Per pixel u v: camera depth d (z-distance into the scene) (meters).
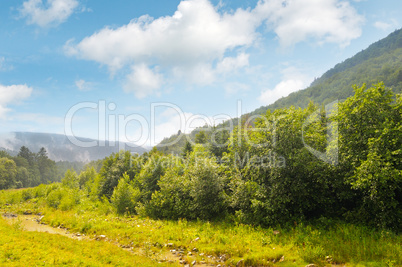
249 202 16.36
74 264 9.27
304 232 12.81
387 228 11.63
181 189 21.50
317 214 15.40
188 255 11.62
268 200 14.82
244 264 10.15
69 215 21.62
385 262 8.66
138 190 25.84
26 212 25.72
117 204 24.62
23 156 165.75
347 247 10.39
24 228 16.89
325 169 14.48
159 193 22.09
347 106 14.60
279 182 14.81
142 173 27.86
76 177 56.59
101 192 35.97
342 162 14.42
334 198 15.03
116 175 36.12
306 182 14.93
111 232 15.88
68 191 35.47
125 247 13.13
